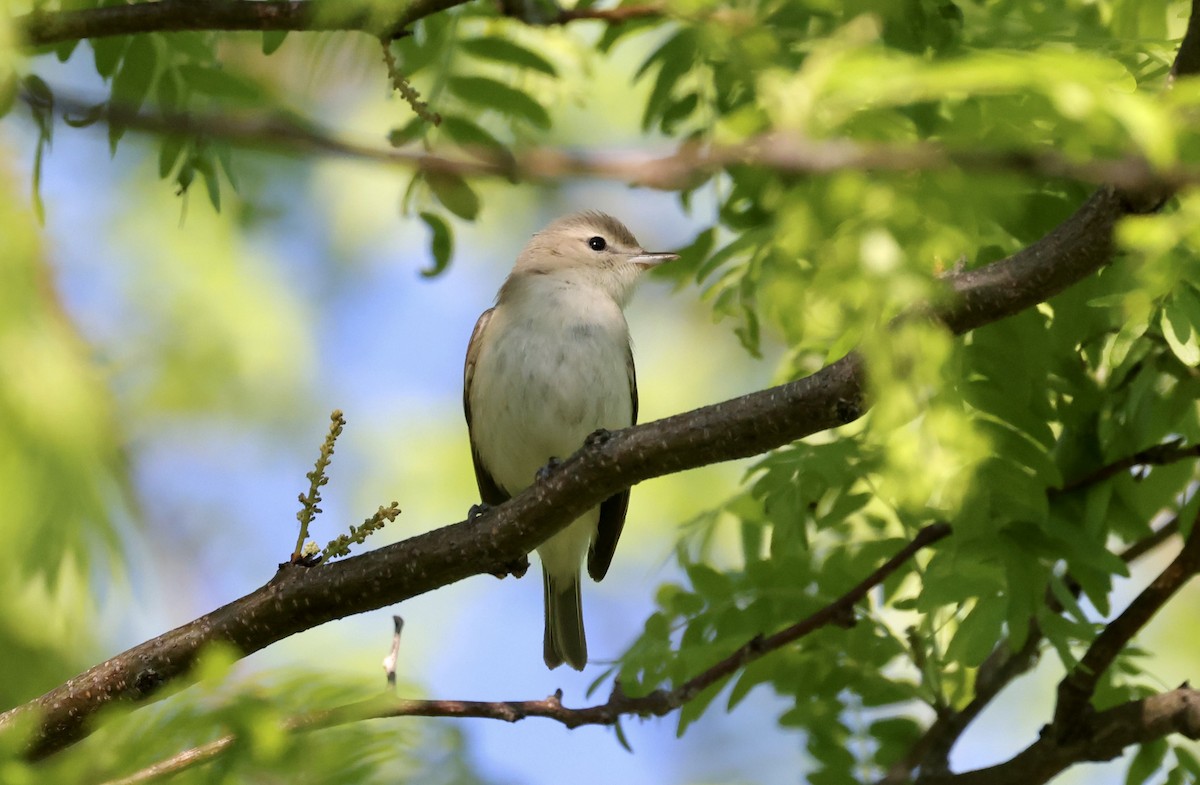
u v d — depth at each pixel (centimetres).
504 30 888
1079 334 808
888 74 499
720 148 490
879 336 481
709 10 630
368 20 636
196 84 740
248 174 1225
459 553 778
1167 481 934
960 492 785
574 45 936
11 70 545
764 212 941
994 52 508
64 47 791
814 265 482
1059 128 522
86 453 618
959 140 497
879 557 941
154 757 495
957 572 794
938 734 951
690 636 960
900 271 461
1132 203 646
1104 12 942
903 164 462
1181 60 634
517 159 450
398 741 578
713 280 1039
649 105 908
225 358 1353
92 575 651
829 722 977
